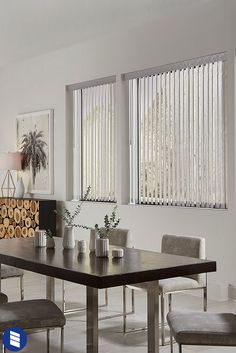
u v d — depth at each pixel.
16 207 9.09
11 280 7.54
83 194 8.49
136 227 7.43
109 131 7.97
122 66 7.64
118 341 4.84
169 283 4.90
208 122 6.55
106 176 8.04
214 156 6.50
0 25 7.16
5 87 10.08
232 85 6.23
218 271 6.42
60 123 8.75
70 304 6.15
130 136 7.67
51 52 8.89
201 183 6.66
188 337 3.37
